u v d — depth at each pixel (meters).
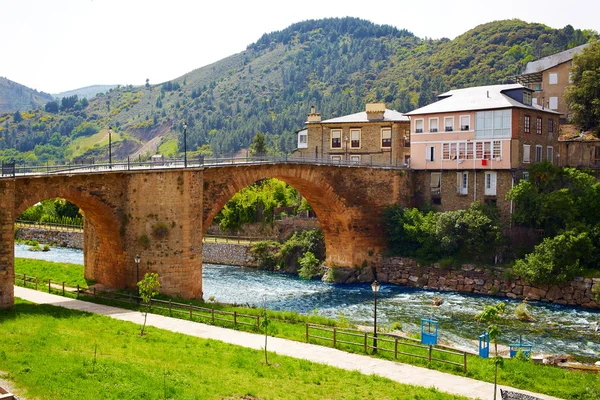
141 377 26.73
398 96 186.12
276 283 71.00
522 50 161.50
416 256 70.56
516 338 45.75
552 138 75.44
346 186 71.50
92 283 55.62
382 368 31.16
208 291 65.75
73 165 55.22
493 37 176.25
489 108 69.75
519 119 69.06
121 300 46.84
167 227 52.47
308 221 82.06
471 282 64.62
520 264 61.22
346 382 28.38
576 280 57.69
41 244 104.00
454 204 73.19
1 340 31.88
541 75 91.19
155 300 45.94
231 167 59.31
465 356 30.56
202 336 36.78
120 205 52.19
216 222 95.50
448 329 48.62
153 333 36.47
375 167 73.56
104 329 36.66
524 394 25.83
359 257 72.94
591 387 28.61
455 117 72.88
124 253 52.47
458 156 72.62
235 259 84.81
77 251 94.00
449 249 67.38
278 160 65.56
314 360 32.25
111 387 25.03
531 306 57.22
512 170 68.31
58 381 25.34
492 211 67.69
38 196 46.69
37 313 40.19
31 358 28.31
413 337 42.03
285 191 99.56
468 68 168.75
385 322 51.03
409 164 77.50
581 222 61.47
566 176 65.94
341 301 60.47
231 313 41.47
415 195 76.75
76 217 115.50
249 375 28.75
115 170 51.19
